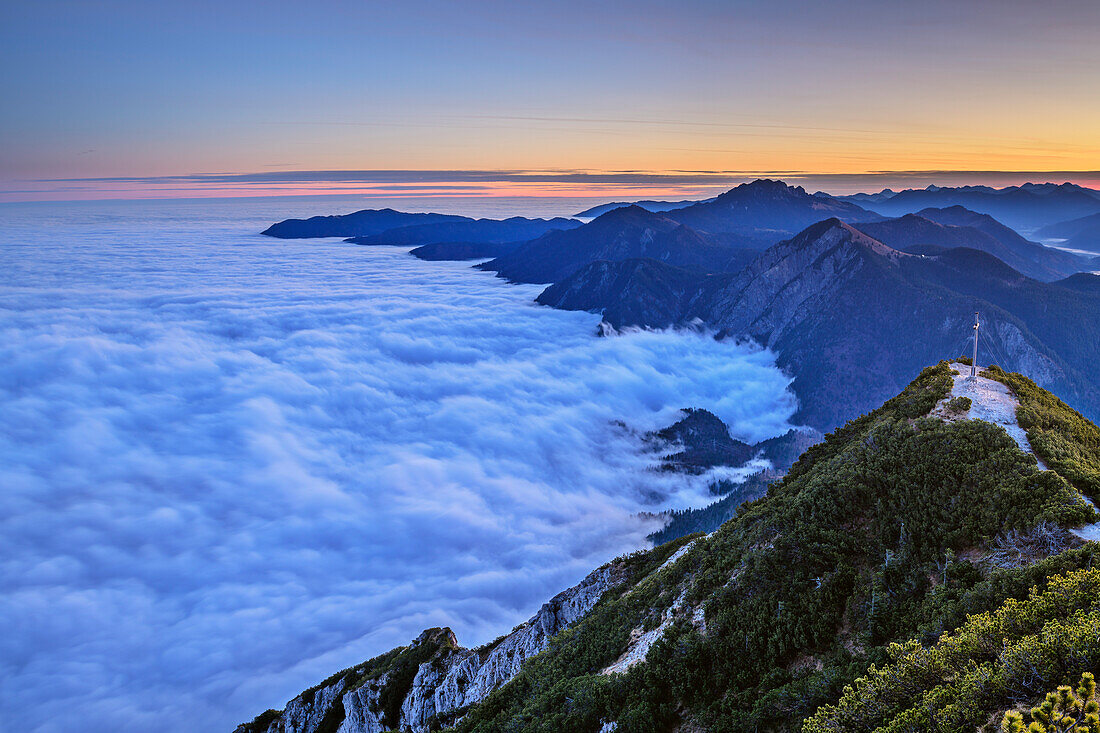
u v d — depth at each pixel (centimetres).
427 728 6838
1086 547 2811
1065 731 1827
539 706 4356
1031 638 2233
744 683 3388
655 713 3559
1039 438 4212
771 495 5878
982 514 3472
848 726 2464
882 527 3788
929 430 4478
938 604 3014
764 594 3800
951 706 2195
